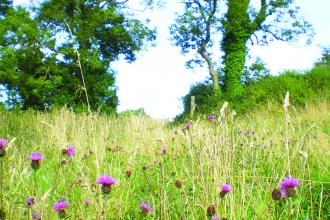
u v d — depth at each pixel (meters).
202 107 26.92
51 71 24.22
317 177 4.53
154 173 4.50
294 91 20.77
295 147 3.86
